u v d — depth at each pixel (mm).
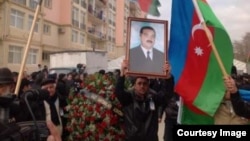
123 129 4766
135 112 4359
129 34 4543
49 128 3477
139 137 4289
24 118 3252
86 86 5180
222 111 4648
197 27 4918
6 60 27406
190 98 4809
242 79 8312
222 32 4902
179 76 4914
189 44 4949
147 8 4828
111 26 58219
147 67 4469
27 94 3520
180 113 4910
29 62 31188
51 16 36500
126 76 4676
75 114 5160
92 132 4980
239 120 4531
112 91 4984
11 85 3193
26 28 30438
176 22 5035
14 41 28531
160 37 4562
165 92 4539
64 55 24875
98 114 4941
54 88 5938
